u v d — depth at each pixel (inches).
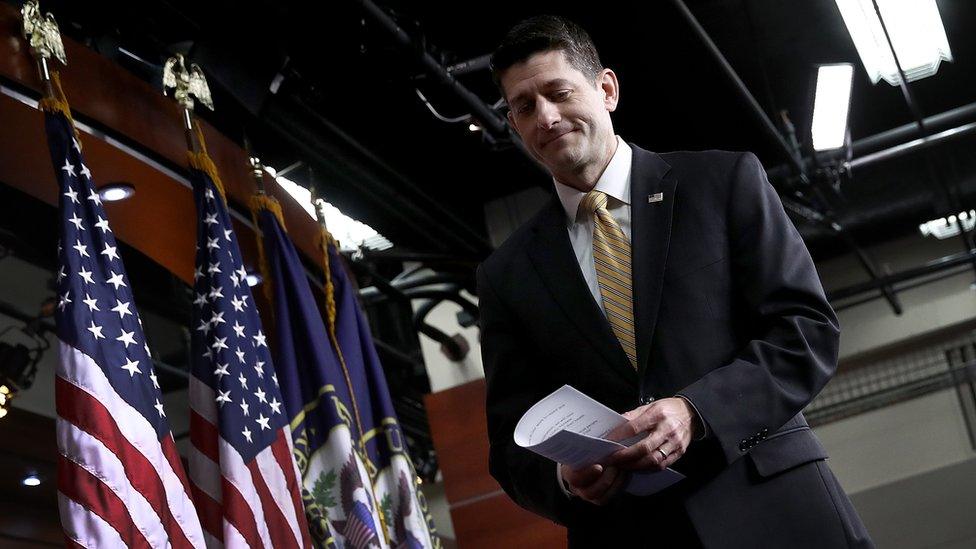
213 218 156.7
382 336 379.6
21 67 142.3
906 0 244.2
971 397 431.5
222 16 188.9
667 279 78.2
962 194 364.2
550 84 81.0
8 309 274.5
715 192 80.1
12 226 239.9
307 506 160.2
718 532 72.6
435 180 297.7
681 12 225.8
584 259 83.1
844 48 299.6
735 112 302.4
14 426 300.5
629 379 77.6
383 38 201.8
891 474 436.5
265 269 180.2
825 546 72.6
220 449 142.1
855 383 442.3
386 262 297.3
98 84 157.2
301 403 168.6
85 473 120.1
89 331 126.0
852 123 351.9
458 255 292.8
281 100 215.6
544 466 79.5
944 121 306.8
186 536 126.9
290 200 200.8
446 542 464.1
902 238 432.8
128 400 126.0
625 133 311.0
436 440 286.5
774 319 76.0
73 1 175.3
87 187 135.3
